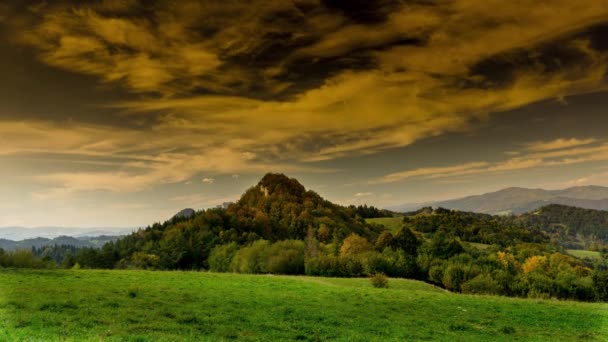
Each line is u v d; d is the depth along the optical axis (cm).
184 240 15525
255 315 3097
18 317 2445
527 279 9562
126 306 3084
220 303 3572
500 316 3725
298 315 3219
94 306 2977
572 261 14750
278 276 7175
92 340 1964
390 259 10638
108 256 15175
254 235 17038
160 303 3328
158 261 14212
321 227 19775
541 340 2848
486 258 13375
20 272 5403
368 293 4931
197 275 6244
